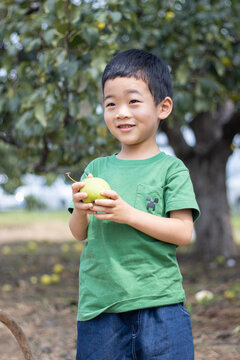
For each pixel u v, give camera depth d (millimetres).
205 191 8695
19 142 5492
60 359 3516
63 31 3465
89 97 3848
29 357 1938
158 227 1721
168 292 1769
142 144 1894
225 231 8586
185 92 4973
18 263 8969
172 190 1811
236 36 5809
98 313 1766
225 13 5660
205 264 8133
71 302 5449
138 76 1791
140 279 1743
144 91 1798
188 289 6227
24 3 4602
